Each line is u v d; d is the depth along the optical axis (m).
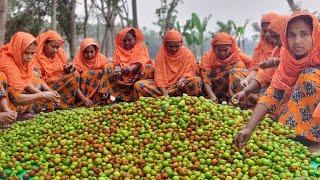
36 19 29.58
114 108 6.34
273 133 5.71
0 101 6.42
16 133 6.22
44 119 6.71
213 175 4.57
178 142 5.20
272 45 7.85
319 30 4.96
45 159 5.21
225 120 5.89
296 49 5.02
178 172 4.61
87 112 6.63
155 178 4.54
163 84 8.57
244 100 7.59
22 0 29.33
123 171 4.72
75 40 20.86
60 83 8.66
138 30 9.42
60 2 28.06
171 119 5.77
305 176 4.54
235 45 8.45
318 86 5.21
